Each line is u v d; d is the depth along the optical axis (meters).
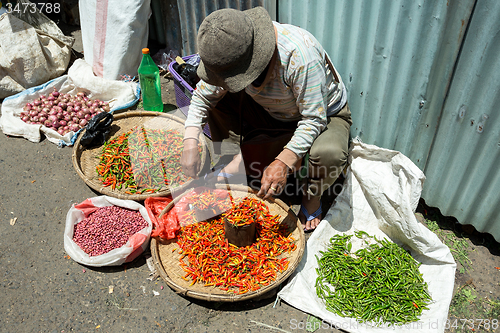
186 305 2.43
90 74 4.11
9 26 3.90
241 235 2.50
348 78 2.93
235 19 1.87
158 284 2.54
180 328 2.31
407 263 2.54
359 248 2.74
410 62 2.49
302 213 2.94
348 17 2.65
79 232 2.71
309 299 2.38
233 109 2.88
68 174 3.33
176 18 4.32
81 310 2.38
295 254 2.56
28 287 2.49
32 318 2.33
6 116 3.70
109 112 3.75
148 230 2.65
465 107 2.41
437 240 2.53
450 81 2.40
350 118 2.79
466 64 2.29
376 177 2.85
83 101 3.94
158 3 4.56
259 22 2.05
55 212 3.00
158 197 2.89
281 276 2.33
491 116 2.31
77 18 5.33
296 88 2.28
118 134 3.56
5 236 2.79
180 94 3.71
